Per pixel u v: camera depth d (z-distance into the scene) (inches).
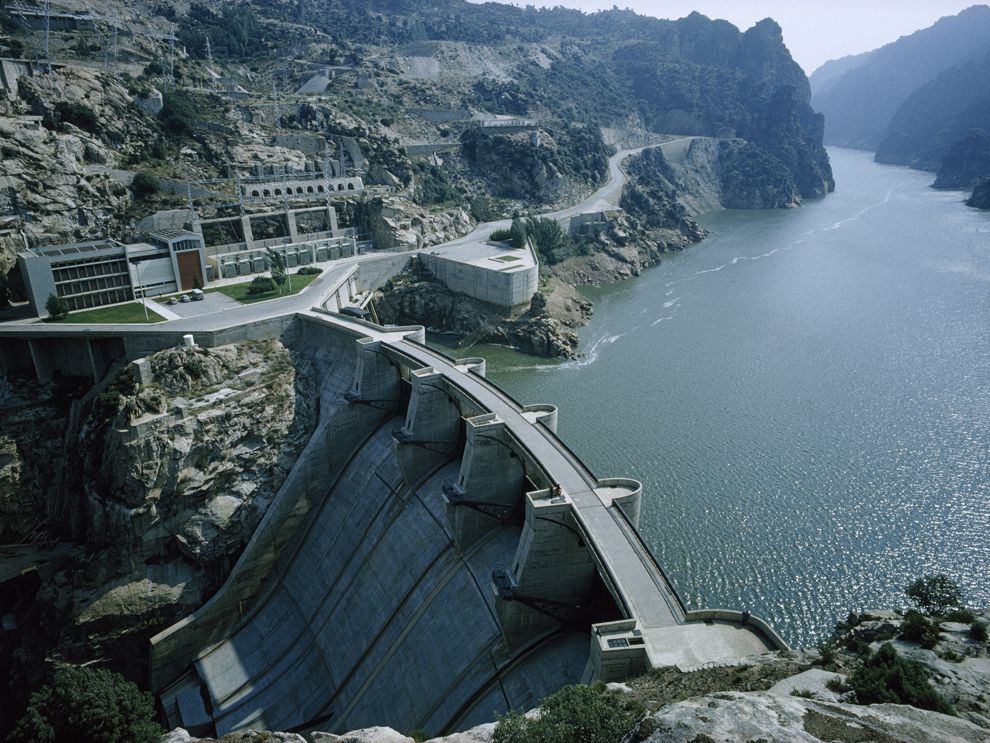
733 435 3811.5
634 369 4820.4
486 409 2672.2
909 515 3127.5
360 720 2493.8
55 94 5049.2
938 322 5526.6
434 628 2481.5
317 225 5748.0
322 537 3304.6
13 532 3408.0
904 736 1003.3
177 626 3046.3
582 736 1180.5
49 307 3789.4
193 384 3425.2
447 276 5876.0
